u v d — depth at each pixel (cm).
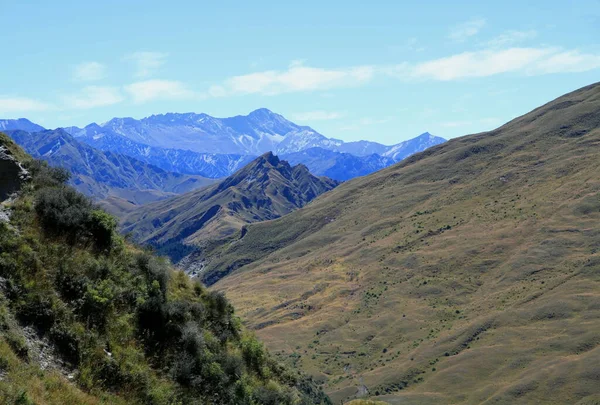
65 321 1502
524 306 19850
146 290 1861
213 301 2233
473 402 14462
